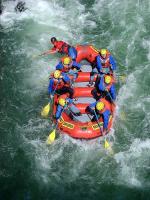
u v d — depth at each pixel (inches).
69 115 525.7
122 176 487.8
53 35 648.4
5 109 561.6
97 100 531.8
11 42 641.0
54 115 519.8
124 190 476.7
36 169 501.0
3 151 518.0
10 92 579.5
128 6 669.3
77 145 519.2
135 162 498.3
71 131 506.0
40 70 604.1
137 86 570.6
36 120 546.3
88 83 548.1
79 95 536.7
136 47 617.0
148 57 603.5
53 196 479.2
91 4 685.9
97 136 507.5
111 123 512.7
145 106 550.0
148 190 474.6
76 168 500.4
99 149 514.3
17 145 522.9
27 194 482.0
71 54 556.4
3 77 596.7
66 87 536.1
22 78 594.9
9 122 546.3
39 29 657.6
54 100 532.1
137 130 527.5
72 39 641.0
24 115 553.3
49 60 615.8
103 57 531.8
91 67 569.0
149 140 517.3
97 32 646.5
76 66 547.8
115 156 505.4
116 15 662.5
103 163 501.4
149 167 492.4
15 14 679.1
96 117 504.1
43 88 581.9
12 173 498.9
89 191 480.1
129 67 593.9
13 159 510.6
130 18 653.9
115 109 536.1
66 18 671.1
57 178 492.4
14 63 612.7
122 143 517.0
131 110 546.3
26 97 573.0
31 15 676.1
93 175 493.0
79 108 527.5
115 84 569.9
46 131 534.9
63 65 527.5
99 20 661.9
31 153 514.3
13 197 479.8
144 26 641.0
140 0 673.0
